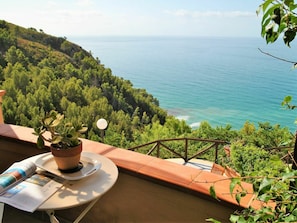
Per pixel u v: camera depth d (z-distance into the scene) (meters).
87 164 1.35
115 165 1.38
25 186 1.16
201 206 1.30
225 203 1.20
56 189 1.15
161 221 1.45
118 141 7.33
